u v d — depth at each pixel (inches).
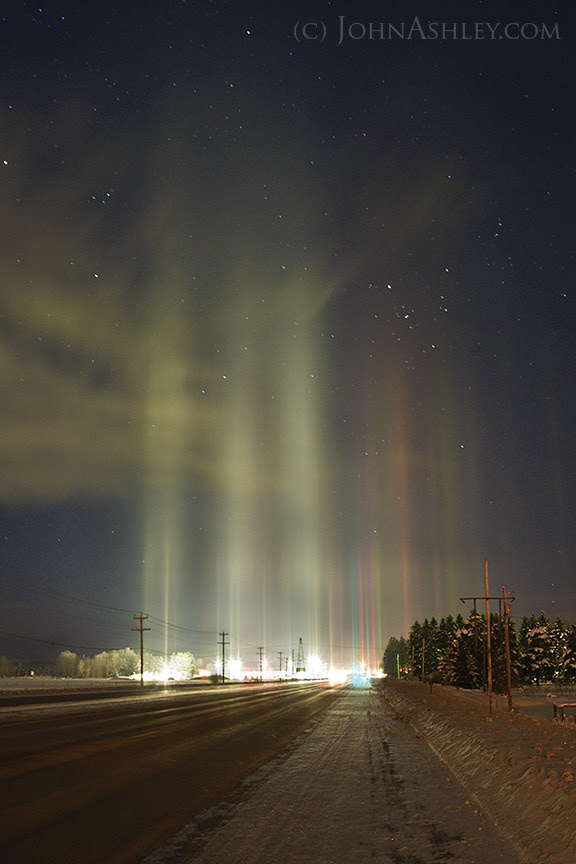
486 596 1360.7
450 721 1000.9
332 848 339.0
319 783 550.3
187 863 312.7
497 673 3550.7
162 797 483.2
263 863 311.9
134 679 5639.8
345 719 1344.7
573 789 371.6
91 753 744.3
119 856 324.5
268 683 5369.1
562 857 289.1
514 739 683.4
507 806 411.5
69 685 3348.9
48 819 405.1
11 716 1355.8
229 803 462.6
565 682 4734.3
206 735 983.0
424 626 6358.3
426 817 410.9
